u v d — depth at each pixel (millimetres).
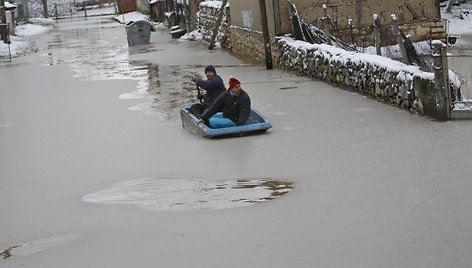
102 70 22562
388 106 12062
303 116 11898
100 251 6422
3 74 23328
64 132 12320
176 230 6805
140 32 32219
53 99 16578
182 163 9414
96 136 11727
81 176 9188
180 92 16344
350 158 8922
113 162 9797
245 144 10195
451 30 26812
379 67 12523
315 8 18359
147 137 11297
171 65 22672
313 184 7965
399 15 18609
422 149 9016
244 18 22578
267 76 17484
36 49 34031
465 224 6301
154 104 14742
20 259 6395
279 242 6246
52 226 7250
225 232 6629
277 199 7531
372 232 6281
